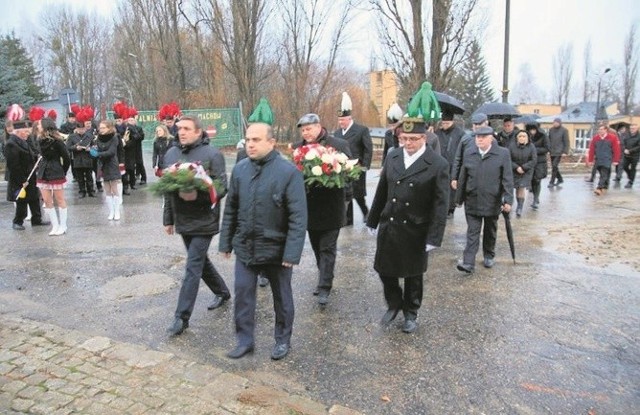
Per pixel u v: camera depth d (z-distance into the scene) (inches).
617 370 159.6
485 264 264.7
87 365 156.6
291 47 1008.2
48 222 368.5
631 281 243.3
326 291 209.0
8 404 135.5
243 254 161.5
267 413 132.2
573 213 423.8
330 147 212.4
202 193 175.3
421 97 177.8
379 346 173.3
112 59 2370.8
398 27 613.9
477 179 250.2
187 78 1339.8
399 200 176.9
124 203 446.0
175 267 258.1
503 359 165.5
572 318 198.8
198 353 167.5
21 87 832.3
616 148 548.4
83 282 235.9
